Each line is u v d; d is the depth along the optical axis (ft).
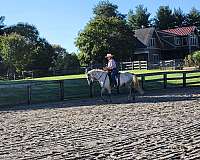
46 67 226.99
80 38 226.17
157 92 84.74
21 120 49.01
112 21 226.38
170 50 268.00
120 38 223.30
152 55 259.80
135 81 70.59
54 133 38.55
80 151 30.37
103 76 70.49
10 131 40.78
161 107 57.11
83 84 98.94
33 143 34.12
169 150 29.71
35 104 71.00
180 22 390.01
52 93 84.28
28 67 221.66
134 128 39.55
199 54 188.85
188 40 267.39
